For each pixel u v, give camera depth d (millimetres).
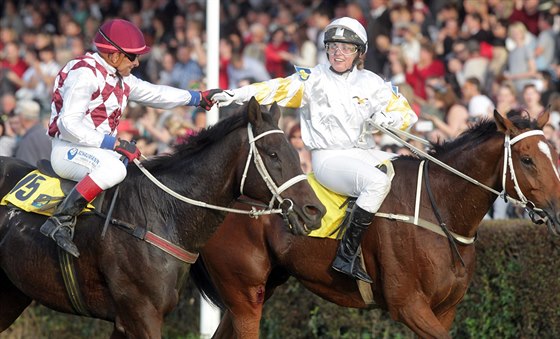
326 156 10102
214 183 8914
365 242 9836
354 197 9906
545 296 11484
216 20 13250
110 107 8992
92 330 13391
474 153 9633
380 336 12328
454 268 9656
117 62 8977
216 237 10219
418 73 18438
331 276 10023
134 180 9094
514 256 11711
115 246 8852
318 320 12414
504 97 16359
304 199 8641
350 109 10047
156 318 8836
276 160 8680
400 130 10414
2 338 13109
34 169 9594
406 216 9664
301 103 10164
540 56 18266
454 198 9688
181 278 9023
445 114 16609
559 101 16188
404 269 9641
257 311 10297
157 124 17578
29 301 9844
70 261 8969
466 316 11930
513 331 11711
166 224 8930
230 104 10023
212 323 12766
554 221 9117
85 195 8727
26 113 16031
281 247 10055
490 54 18281
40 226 9117
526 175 9281
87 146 8898
